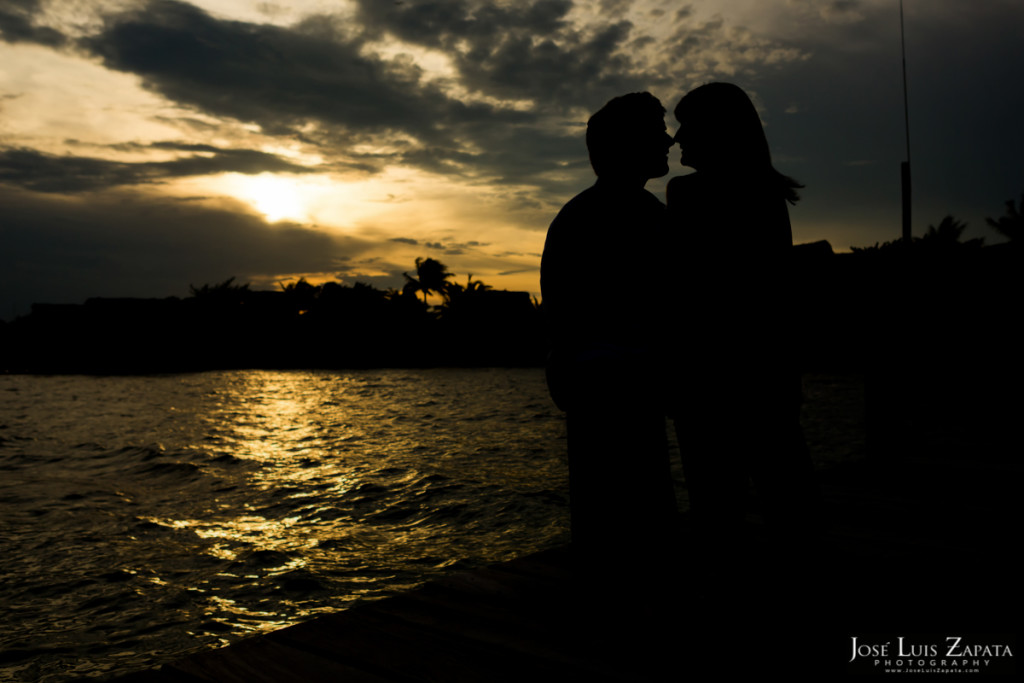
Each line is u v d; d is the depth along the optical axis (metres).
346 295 76.56
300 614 5.67
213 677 2.12
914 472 4.83
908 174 5.04
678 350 2.08
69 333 65.38
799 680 2.00
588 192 2.12
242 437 17.78
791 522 2.05
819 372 41.00
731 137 2.06
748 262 2.01
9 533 8.30
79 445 16.67
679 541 2.19
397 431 18.34
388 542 7.67
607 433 2.11
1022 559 3.04
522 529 8.06
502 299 75.50
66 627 5.45
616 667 2.11
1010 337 6.04
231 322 72.06
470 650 2.27
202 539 7.95
